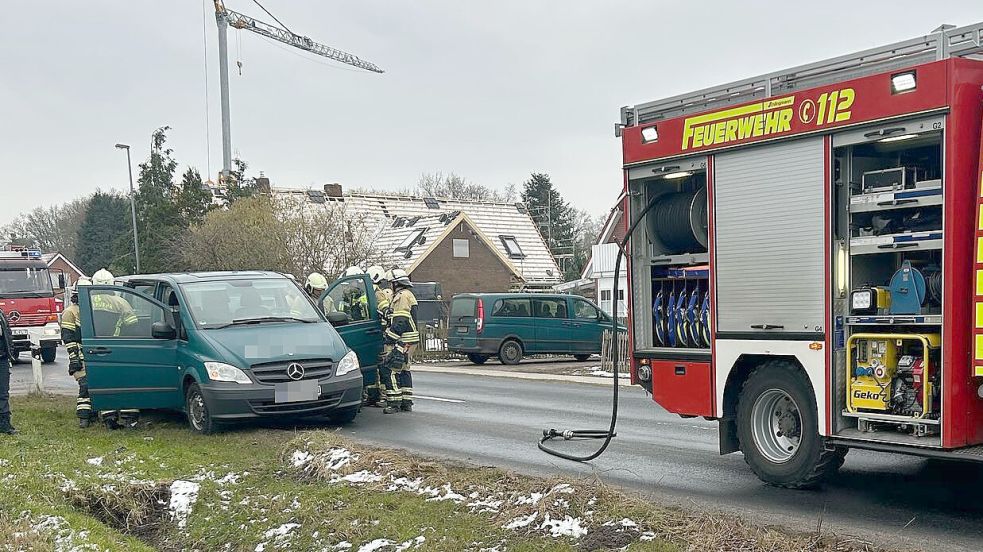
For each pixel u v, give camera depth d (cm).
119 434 1079
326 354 1097
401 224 4828
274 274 1232
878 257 706
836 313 711
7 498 756
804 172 732
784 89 765
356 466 827
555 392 1609
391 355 1277
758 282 770
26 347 2481
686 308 862
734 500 733
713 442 1023
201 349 1067
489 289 4622
